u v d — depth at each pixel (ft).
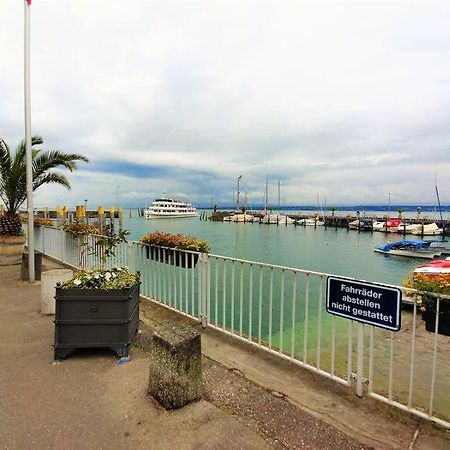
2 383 11.23
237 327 30.19
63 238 33.42
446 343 21.67
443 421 9.36
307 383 11.71
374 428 9.36
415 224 180.75
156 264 21.21
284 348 23.18
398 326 9.69
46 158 36.58
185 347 10.02
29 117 25.77
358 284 10.66
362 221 199.72
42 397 10.45
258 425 9.36
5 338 15.08
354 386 11.39
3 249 33.65
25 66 25.40
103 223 64.08
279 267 13.51
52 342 14.67
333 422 9.58
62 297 12.73
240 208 419.54
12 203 36.22
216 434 8.95
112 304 12.97
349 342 11.28
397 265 81.97
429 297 10.09
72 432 8.88
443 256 94.07
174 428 9.12
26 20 25.02
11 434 8.75
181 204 384.47
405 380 16.85
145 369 12.35
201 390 10.56
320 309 12.16
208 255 16.81
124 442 8.57
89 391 10.84
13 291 23.32
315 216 261.03
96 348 13.88
